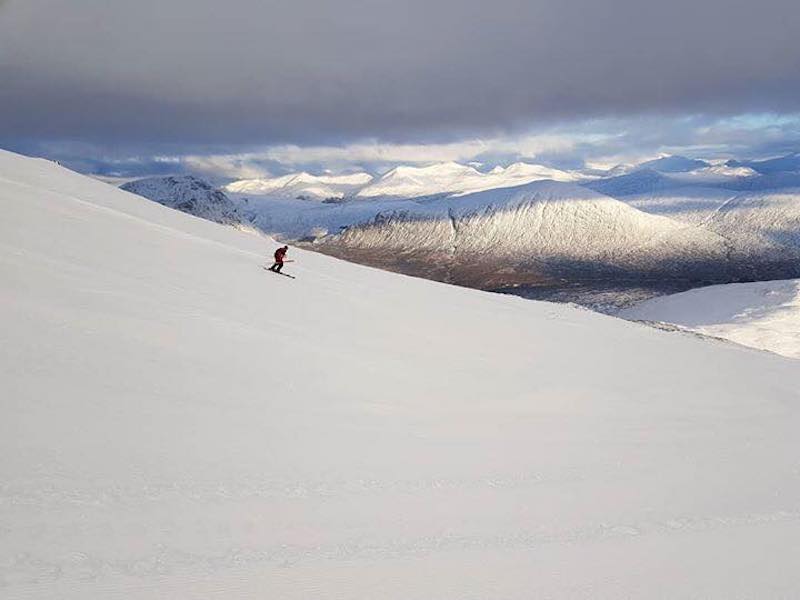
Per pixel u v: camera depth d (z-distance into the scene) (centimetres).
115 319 1462
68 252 1836
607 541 924
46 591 612
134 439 1003
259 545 778
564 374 2062
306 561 753
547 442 1416
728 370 2636
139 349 1354
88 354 1255
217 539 777
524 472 1195
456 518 945
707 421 1805
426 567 778
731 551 934
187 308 1698
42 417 988
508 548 861
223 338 1564
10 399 1012
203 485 912
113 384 1171
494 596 728
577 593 758
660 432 1628
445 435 1350
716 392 2181
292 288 2267
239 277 2181
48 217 2119
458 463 1191
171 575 677
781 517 1105
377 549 811
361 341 1895
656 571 841
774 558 924
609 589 777
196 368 1355
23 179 2714
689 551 919
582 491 1133
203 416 1153
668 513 1070
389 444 1232
